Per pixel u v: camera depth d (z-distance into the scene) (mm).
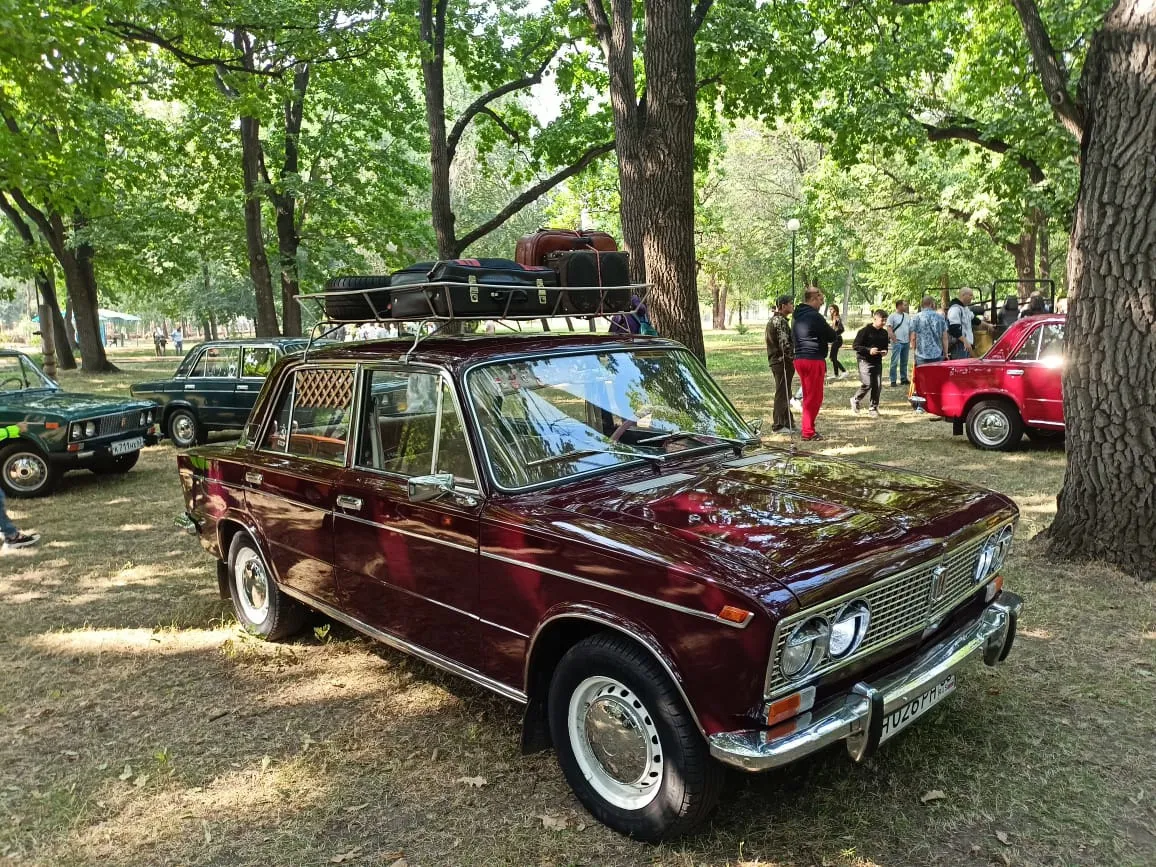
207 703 4332
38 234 29234
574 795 3340
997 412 9930
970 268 32188
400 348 4047
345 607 4223
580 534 2990
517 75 18062
